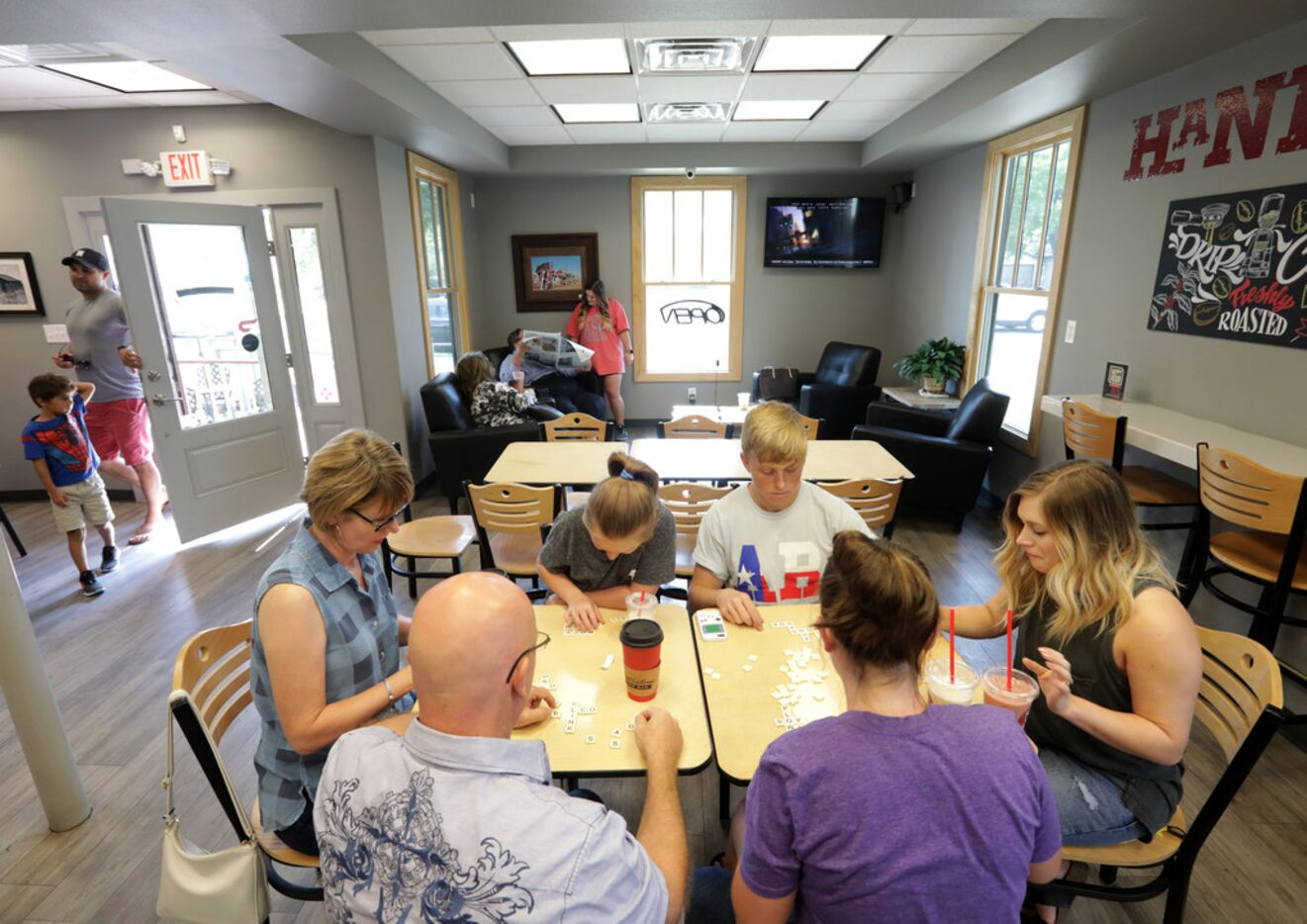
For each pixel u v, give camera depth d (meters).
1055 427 4.11
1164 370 3.24
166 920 1.74
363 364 4.91
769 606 1.80
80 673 2.83
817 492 1.94
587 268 6.93
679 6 2.39
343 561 1.40
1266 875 1.83
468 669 0.78
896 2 2.39
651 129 5.46
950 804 0.81
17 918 1.75
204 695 1.42
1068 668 1.23
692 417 4.40
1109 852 1.35
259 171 4.59
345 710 1.28
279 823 1.35
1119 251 3.55
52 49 3.28
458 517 3.18
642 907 0.77
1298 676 2.19
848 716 0.88
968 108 3.98
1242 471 2.13
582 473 3.09
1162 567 1.36
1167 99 3.17
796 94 4.43
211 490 4.21
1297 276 2.51
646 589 1.93
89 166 4.60
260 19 2.42
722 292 7.05
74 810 2.03
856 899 0.82
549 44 3.45
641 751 1.21
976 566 3.81
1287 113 2.54
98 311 4.10
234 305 4.32
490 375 5.33
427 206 5.70
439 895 0.72
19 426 4.94
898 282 6.80
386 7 2.34
